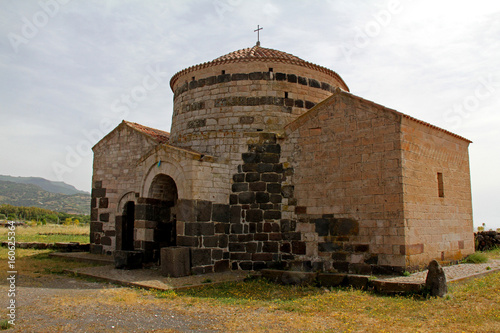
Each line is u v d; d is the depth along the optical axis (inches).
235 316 419.2
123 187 933.2
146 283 565.0
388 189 589.0
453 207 713.6
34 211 3838.6
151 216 739.4
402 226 568.4
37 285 577.6
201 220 657.6
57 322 395.9
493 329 364.5
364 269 594.6
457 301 454.0
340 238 625.6
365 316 409.1
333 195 642.2
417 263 585.9
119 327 382.0
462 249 728.3
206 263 654.5
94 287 565.3
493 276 589.0
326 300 475.2
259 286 567.8
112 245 929.5
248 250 686.5
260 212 692.1
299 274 582.9
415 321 390.3
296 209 674.8
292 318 409.1
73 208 6289.4
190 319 409.4
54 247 1048.8
